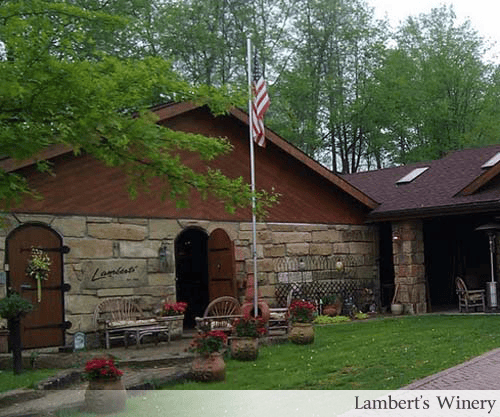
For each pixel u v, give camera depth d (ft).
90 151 25.04
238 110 47.91
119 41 71.20
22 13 23.12
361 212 58.39
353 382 27.07
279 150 51.80
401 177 65.57
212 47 90.58
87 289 39.58
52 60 21.75
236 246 48.21
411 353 33.17
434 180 60.70
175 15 86.79
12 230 36.83
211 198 46.85
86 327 39.24
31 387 27.96
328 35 101.86
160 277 43.14
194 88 26.50
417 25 116.47
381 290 59.41
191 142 27.09
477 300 56.49
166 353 35.14
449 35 113.19
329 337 41.09
